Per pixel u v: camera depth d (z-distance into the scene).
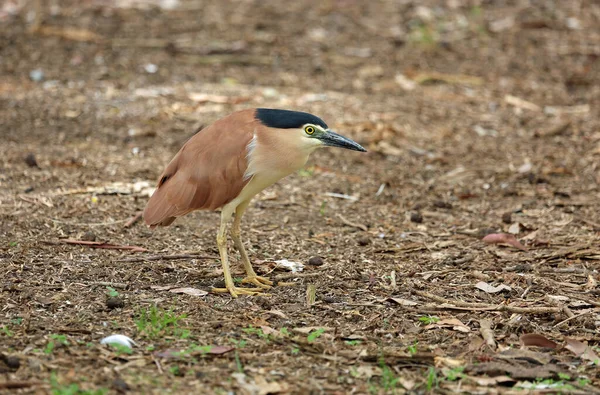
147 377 7.58
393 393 7.49
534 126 16.69
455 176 14.20
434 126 16.56
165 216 9.59
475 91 18.77
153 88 17.98
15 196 12.41
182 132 15.66
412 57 20.92
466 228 12.06
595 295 9.82
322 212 12.46
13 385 7.25
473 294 9.82
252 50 20.94
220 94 17.75
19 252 10.46
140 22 22.55
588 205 12.93
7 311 8.84
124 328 8.54
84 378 7.47
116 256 10.55
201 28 22.36
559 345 8.54
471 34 22.75
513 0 25.42
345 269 10.47
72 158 14.09
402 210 12.76
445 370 7.94
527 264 10.73
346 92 18.34
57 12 22.81
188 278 10.05
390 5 24.92
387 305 9.45
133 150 14.68
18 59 19.33
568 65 20.61
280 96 17.80
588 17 24.12
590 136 16.11
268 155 9.38
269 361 8.00
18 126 15.50
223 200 9.49
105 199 12.55
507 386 7.73
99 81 18.27
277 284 9.98
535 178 13.93
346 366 7.97
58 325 8.54
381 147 15.34
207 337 8.43
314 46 21.42
